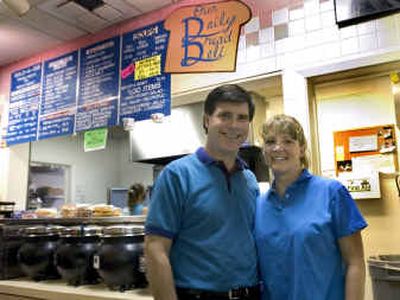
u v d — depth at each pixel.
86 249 2.04
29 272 2.20
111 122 3.03
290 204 1.42
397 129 2.25
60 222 2.41
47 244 2.24
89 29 3.21
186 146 2.87
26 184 3.78
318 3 2.28
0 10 2.91
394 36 2.02
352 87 2.41
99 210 2.37
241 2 2.54
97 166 6.18
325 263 1.29
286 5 2.39
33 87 3.64
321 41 2.23
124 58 3.05
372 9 2.02
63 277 2.07
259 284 1.42
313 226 1.31
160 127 3.05
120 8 2.90
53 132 3.40
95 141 3.17
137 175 6.39
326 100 2.49
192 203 1.33
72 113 3.30
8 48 3.56
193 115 2.88
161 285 1.24
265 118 2.74
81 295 1.84
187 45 2.70
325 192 1.37
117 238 1.87
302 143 1.48
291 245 1.35
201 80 2.63
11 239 2.37
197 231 1.32
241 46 2.52
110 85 3.10
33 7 2.88
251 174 1.59
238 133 1.38
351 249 1.31
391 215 2.19
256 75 2.43
